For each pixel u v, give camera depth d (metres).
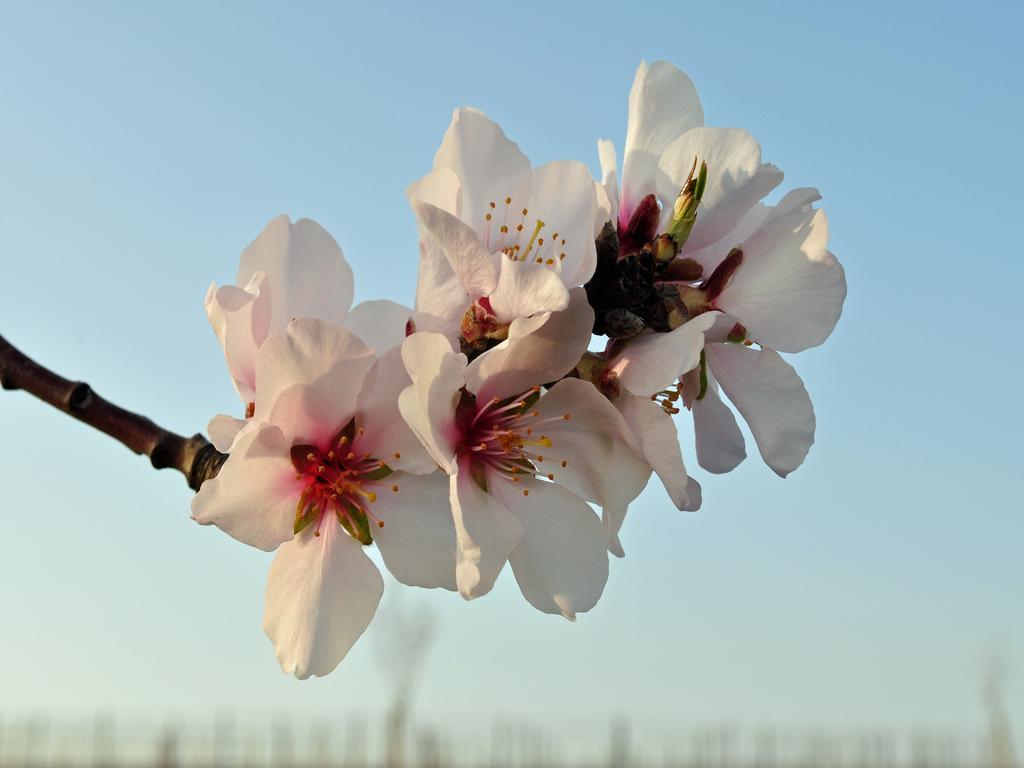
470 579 0.17
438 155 0.18
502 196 0.18
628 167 0.19
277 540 0.18
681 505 0.17
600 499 0.18
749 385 0.19
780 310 0.19
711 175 0.19
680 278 0.18
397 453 0.18
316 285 0.19
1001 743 2.39
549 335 0.17
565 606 0.18
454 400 0.17
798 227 0.19
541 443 0.18
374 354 0.17
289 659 0.17
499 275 0.17
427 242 0.17
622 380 0.17
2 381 0.18
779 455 0.19
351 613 0.18
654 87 0.19
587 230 0.18
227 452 0.18
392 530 0.18
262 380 0.17
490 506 0.18
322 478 0.18
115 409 0.18
